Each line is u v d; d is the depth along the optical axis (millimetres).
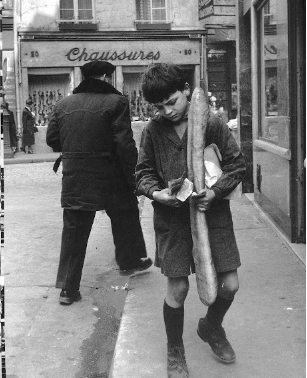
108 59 22594
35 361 3697
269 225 6562
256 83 7750
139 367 3318
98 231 7129
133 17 22672
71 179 4484
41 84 22312
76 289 4660
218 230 3010
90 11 22391
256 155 7660
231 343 3566
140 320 4004
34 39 21828
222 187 2900
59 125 4578
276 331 3725
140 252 5152
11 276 5355
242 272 4918
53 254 6141
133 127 22953
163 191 2916
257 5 7617
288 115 5613
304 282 4633
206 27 23047
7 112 18734
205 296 2900
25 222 7848
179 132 3025
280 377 3139
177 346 3176
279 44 6059
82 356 3775
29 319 4355
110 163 4562
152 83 2867
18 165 17172
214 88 24250
